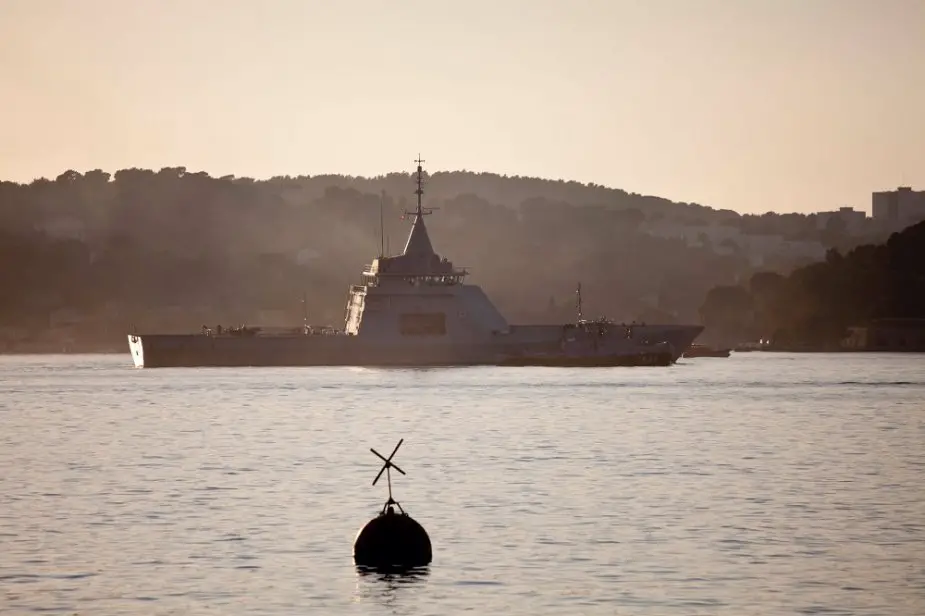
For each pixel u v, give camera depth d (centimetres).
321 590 19788
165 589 19888
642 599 19212
